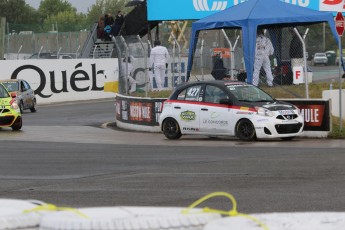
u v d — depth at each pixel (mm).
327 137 64938
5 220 9781
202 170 43250
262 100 64062
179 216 9656
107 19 141000
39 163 48719
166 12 119938
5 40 151250
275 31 81312
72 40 150000
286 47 81000
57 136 72000
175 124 67062
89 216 9625
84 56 143125
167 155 52344
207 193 34531
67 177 41469
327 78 91062
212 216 9852
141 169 44438
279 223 9672
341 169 42281
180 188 36344
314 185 36375
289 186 36188
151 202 32156
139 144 62438
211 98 65125
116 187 37125
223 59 86125
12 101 79750
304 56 70312
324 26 99125
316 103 65188
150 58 88188
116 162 48469
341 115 66875
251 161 47281
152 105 76250
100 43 141500
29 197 34156
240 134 63062
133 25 131125
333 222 9766
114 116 97750
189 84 67000
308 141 62531
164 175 41438
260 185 36750
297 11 76562
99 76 135375
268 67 78188
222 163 46562
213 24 78250
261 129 61719
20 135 73500
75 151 56750
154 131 76125
